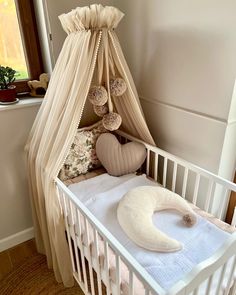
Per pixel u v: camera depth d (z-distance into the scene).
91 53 1.39
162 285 1.08
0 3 1.68
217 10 1.32
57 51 1.82
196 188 1.58
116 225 1.41
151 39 1.75
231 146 1.56
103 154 1.86
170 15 1.57
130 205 1.43
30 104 1.77
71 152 1.83
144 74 1.91
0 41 1.75
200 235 1.34
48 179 1.48
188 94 1.62
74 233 1.48
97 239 1.23
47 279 1.82
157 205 1.50
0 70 1.69
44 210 1.71
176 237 1.33
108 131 2.00
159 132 1.95
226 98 1.42
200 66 1.50
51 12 1.71
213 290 1.08
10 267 1.92
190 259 1.20
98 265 1.26
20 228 2.11
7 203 1.96
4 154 1.81
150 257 1.21
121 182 1.80
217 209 1.71
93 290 1.47
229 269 1.15
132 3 1.79
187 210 1.46
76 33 1.41
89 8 1.34
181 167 1.82
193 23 1.46
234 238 0.88
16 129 1.79
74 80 1.38
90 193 1.70
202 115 1.57
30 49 1.88
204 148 1.63
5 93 1.71
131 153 1.80
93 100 1.58
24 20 1.79
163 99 1.82
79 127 2.08
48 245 1.82
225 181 1.37
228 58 1.35
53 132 1.46
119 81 1.56
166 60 1.70
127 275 1.16
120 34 1.98
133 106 1.73
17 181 1.94
